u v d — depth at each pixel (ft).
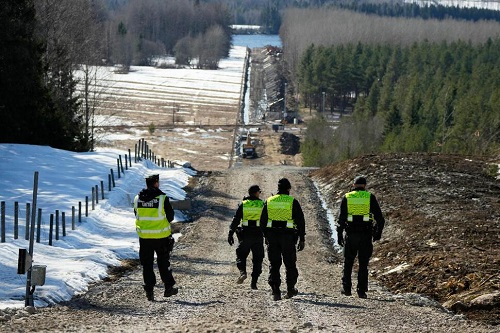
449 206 183.42
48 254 139.33
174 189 251.80
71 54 361.92
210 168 568.41
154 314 85.51
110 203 209.56
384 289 118.32
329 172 273.54
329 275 133.39
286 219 92.12
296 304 90.38
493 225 155.12
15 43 272.10
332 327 73.20
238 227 104.78
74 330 72.13
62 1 357.82
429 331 74.08
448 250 135.23
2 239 139.54
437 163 250.16
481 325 82.84
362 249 98.53
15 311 89.45
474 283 109.50
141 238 93.50
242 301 93.40
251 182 271.08
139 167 279.08
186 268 138.92
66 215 183.62
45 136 298.97
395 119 627.46
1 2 267.80
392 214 181.57
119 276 133.39
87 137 346.33
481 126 538.88
